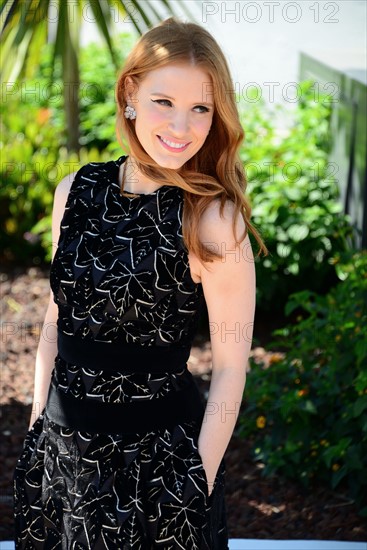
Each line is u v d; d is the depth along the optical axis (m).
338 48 10.13
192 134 2.34
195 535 2.38
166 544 2.38
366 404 3.92
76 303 2.40
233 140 2.42
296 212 6.47
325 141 7.62
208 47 2.33
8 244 7.99
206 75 2.32
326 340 4.50
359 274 4.74
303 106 7.75
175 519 2.37
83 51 10.32
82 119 9.24
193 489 2.37
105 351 2.38
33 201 7.95
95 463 2.39
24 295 7.18
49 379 2.66
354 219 6.48
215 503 2.50
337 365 4.26
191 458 2.40
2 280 7.51
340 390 4.29
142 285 2.34
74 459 2.42
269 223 6.43
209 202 2.38
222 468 2.59
